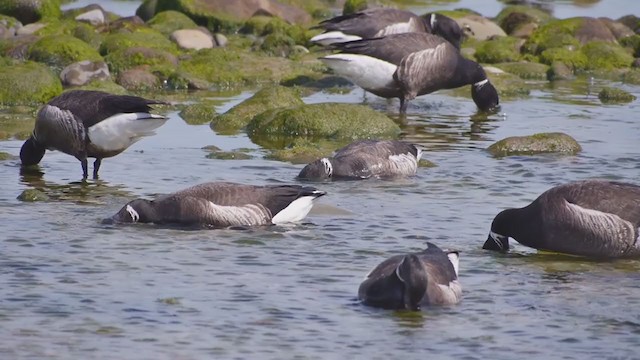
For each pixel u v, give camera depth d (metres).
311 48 31.69
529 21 34.16
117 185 17.27
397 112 24.53
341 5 38.91
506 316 11.76
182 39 30.19
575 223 13.64
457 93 27.39
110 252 13.61
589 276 13.15
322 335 11.14
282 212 15.02
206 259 13.44
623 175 18.33
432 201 16.48
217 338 11.02
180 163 18.81
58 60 27.19
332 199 16.45
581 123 23.12
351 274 12.99
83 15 32.09
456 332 11.30
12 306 11.73
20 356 10.48
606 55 30.30
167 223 14.83
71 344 10.79
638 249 13.65
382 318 11.62
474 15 34.00
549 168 18.81
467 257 13.81
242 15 33.84
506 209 14.51
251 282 12.64
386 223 15.21
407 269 11.73
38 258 13.30
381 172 18.03
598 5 39.38
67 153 17.89
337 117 21.73
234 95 25.78
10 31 30.64
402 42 24.58
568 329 11.44
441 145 20.84
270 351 10.73
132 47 27.73
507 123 23.27
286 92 23.47
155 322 11.39
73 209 15.63
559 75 29.02
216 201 14.81
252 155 19.56
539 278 13.03
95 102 17.58
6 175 17.83
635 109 24.84
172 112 23.62
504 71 28.81
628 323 11.62
